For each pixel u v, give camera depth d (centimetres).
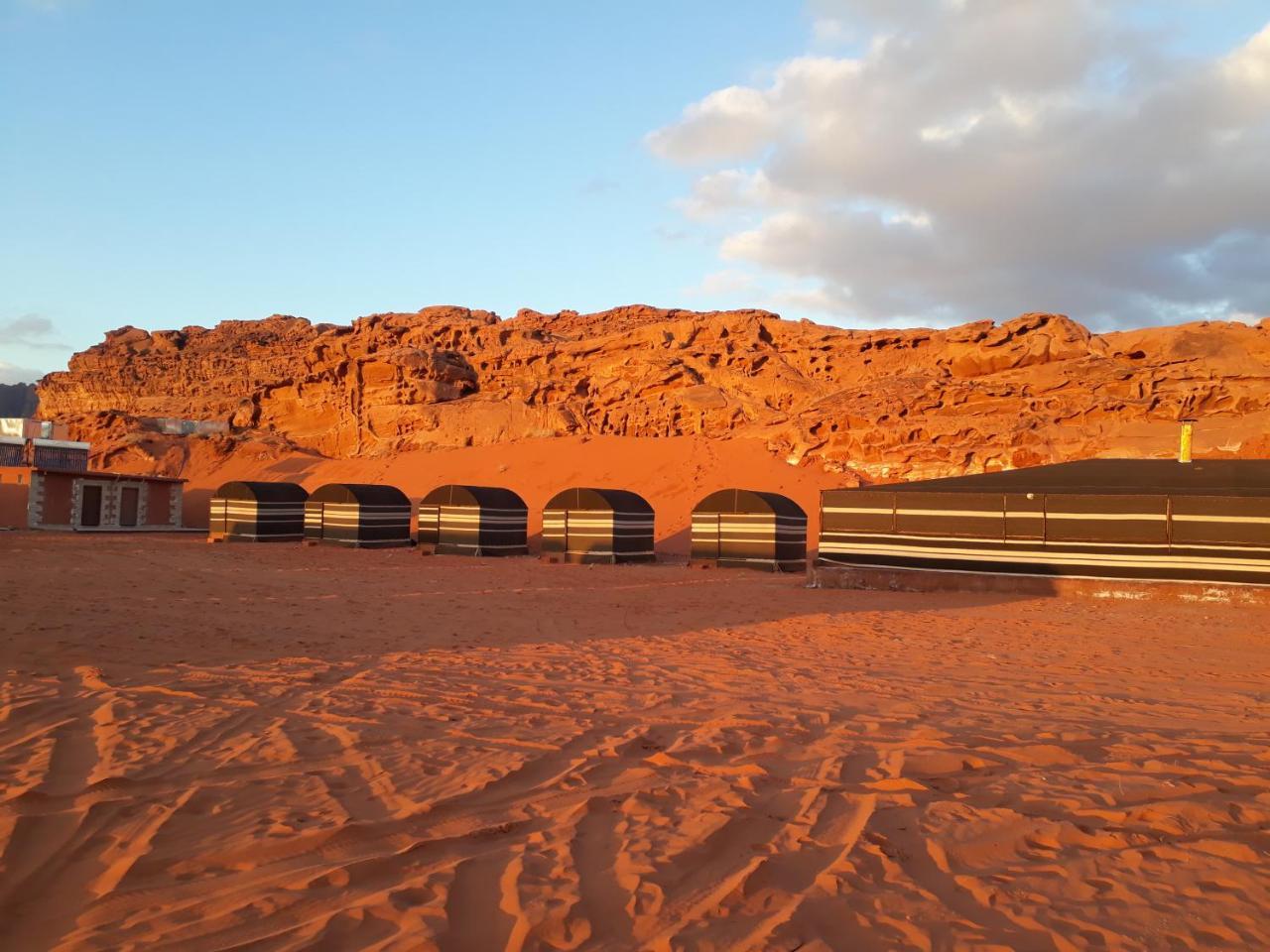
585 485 5000
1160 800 611
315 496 4203
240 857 494
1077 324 5038
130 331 11638
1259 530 2095
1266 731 811
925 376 5103
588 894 452
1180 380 4400
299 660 1123
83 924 414
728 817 567
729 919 431
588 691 970
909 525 2430
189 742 730
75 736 739
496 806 589
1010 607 1986
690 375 5988
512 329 7456
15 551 3138
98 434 7125
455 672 1072
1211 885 480
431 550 3703
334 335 7425
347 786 625
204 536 5078
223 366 10375
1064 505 2270
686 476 4862
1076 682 1057
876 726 817
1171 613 1883
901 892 466
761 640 1412
